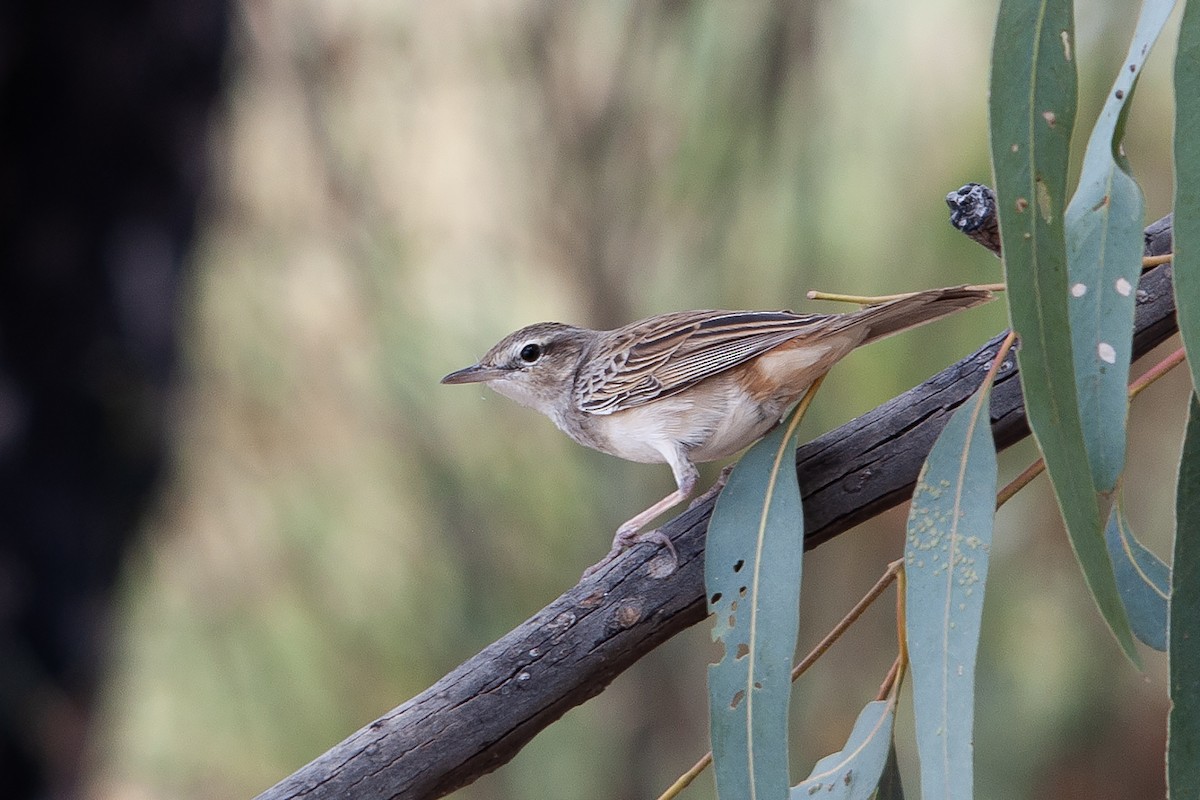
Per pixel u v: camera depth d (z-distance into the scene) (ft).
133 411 37.06
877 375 38.50
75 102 35.17
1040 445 14.37
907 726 40.37
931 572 16.35
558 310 42.52
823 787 17.26
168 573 42.65
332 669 42.09
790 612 17.10
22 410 35.78
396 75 42.86
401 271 42.60
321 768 17.65
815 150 40.37
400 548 42.57
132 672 41.75
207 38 36.45
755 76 40.37
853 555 41.01
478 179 42.70
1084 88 36.65
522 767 42.50
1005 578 40.37
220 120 38.73
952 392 18.20
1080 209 16.61
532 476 42.34
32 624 36.09
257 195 42.98
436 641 41.98
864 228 40.22
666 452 23.84
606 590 18.01
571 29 41.73
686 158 40.88
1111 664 39.91
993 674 40.73
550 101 41.65
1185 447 15.56
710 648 42.32
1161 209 37.76
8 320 35.58
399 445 42.37
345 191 42.55
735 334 23.03
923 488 16.74
